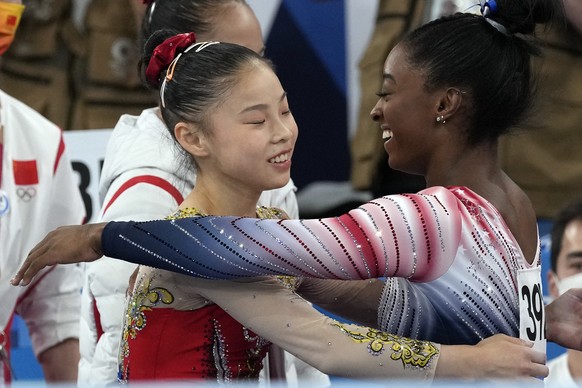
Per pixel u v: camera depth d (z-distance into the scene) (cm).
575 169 1340
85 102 1429
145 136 764
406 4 1391
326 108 1514
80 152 1006
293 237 564
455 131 641
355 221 573
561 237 1034
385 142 668
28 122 909
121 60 1426
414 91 642
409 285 607
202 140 605
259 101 591
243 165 595
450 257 583
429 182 657
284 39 1502
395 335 599
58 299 934
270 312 576
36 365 1070
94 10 1426
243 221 572
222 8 774
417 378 561
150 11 793
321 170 1529
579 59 1321
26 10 1417
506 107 638
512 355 564
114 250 581
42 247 590
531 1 644
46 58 1433
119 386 623
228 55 601
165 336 596
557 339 717
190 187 746
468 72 632
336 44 1500
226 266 564
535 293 627
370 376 563
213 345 598
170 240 569
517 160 1351
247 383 612
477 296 592
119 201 734
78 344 943
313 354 569
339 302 677
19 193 888
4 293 877
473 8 794
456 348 570
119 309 730
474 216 601
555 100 1330
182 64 611
